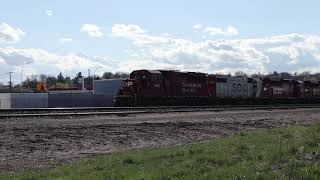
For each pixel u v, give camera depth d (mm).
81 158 20297
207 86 76625
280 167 11859
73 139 26500
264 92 87188
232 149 17188
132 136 28844
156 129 32781
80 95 74375
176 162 15188
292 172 11000
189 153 17297
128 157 17547
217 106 71500
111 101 77250
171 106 67688
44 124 32406
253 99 85250
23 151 22109
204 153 16688
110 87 84500
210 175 11641
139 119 39344
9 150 22188
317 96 101500
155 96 68312
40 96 71062
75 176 13852
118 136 28516
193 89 74250
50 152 22141
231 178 11039
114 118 39562
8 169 17375
